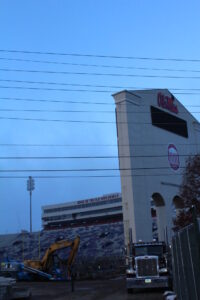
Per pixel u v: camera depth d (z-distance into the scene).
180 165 55.94
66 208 147.50
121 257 57.81
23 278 45.06
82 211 144.00
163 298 20.06
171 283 23.94
